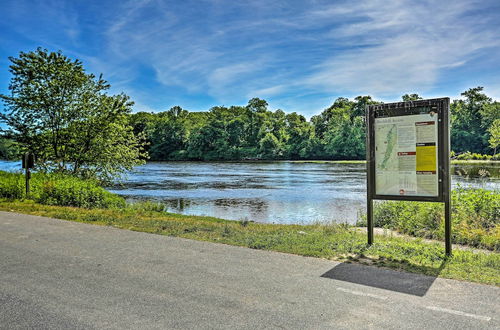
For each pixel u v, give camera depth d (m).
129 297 4.67
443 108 6.59
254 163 92.62
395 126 7.04
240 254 6.76
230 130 129.38
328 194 25.94
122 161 25.62
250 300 4.59
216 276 5.50
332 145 112.19
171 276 5.49
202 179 39.75
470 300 4.59
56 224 9.75
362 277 5.46
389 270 5.80
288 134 131.88
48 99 23.88
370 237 7.43
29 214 11.42
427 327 3.86
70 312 4.22
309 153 117.31
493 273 5.65
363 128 112.50
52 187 15.30
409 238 8.45
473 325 3.91
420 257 6.50
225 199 23.45
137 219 10.80
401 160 7.00
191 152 123.81
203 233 8.70
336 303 4.50
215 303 4.49
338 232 9.07
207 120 140.62
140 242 7.73
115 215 11.53
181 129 130.00
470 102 111.38
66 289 4.94
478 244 7.84
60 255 6.66
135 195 25.64
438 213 9.66
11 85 23.72
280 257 6.56
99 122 24.28
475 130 107.31
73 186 15.53
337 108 132.38
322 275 5.55
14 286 5.05
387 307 4.38
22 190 16.22
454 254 6.67
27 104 23.59
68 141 24.78
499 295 4.76
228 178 41.44
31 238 8.08
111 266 5.99
